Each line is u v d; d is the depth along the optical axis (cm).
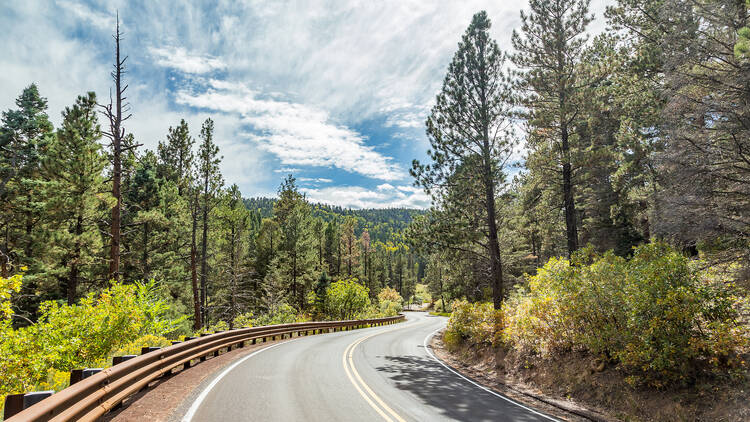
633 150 1656
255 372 1022
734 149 938
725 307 717
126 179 2956
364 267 8531
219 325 2920
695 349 718
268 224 5231
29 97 2491
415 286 13438
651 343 776
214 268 3522
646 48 1584
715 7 1060
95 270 2475
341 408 698
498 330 1395
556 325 1059
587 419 746
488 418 691
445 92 1759
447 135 1730
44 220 2109
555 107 1773
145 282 2673
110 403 567
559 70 1759
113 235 1534
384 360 1369
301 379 947
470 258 1886
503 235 2761
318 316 4234
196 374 970
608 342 885
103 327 1075
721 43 1061
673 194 1004
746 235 888
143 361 737
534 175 2023
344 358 1341
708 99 1005
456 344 1723
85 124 2158
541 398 898
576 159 1644
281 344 1744
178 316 2655
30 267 1942
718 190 958
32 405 406
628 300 829
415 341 2178
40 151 2405
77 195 1958
